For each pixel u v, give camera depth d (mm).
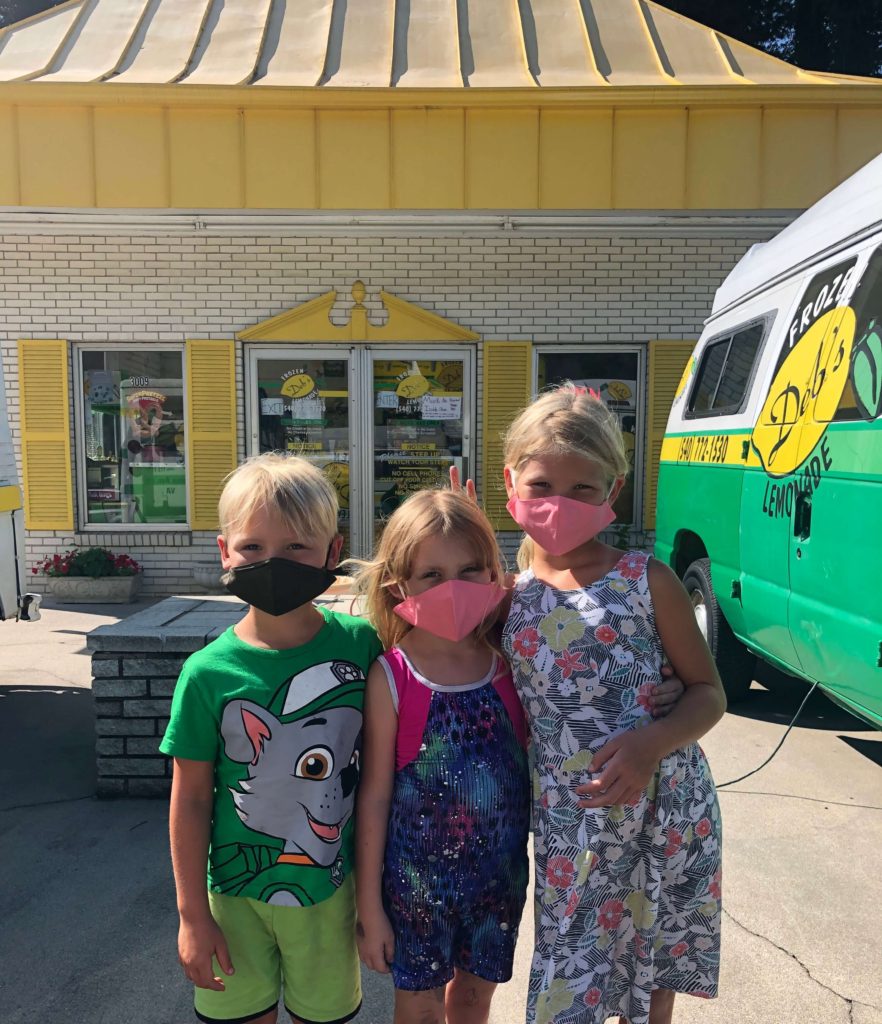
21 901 2826
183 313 8086
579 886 1721
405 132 7801
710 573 4602
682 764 1792
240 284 8047
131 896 2857
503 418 8180
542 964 1741
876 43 15828
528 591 1841
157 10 9305
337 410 8242
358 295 8023
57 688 5293
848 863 3062
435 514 1748
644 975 1746
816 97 7586
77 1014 2270
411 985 1694
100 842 3240
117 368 8281
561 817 1741
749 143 7762
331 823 1726
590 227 7938
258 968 1757
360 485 8250
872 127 7672
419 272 8047
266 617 1767
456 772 1701
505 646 1824
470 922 1744
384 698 1753
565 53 8602
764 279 4297
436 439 8258
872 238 3127
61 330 8102
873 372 2889
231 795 1712
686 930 1795
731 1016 2240
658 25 9148
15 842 3244
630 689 1730
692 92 7605
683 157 7805
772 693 5125
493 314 8102
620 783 1611
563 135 7809
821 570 3176
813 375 3373
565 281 8055
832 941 2580
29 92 7629
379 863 1718
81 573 7988
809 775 3865
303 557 1709
